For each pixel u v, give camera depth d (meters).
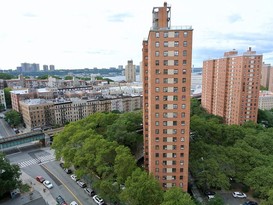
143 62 87.25
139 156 107.31
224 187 74.81
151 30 64.94
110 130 109.06
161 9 66.94
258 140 98.75
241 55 132.88
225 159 82.81
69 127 111.19
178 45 65.62
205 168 80.81
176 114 70.38
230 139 104.25
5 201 75.12
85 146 86.75
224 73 150.00
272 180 70.56
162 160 74.19
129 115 126.06
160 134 72.12
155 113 70.62
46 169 102.50
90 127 115.75
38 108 160.25
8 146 121.12
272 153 95.44
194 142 98.00
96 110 189.88
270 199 63.62
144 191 62.06
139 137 110.50
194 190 82.44
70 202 75.25
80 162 79.56
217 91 161.62
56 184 87.56
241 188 83.50
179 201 57.09
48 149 130.50
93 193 78.88
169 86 68.31
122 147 85.38
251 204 73.06
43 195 79.44
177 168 74.69
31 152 125.88
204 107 188.00
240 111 138.88
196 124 107.56
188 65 66.81
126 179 73.31
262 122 158.25
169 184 76.06
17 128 169.12
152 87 68.69
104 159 85.12
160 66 67.12
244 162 84.62
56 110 168.25
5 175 76.81
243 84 135.38
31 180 91.69
